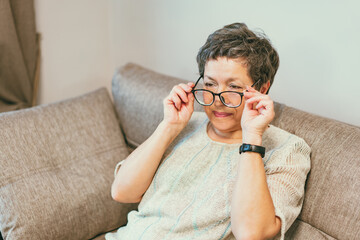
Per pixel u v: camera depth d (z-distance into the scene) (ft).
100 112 5.33
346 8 4.30
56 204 4.46
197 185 3.69
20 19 6.34
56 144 4.85
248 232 3.09
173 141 4.17
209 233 3.48
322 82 4.76
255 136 3.32
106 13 7.68
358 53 4.34
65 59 7.45
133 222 3.97
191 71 6.36
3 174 4.42
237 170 3.37
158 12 6.55
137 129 5.37
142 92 5.30
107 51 8.02
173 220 3.63
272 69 3.65
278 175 3.42
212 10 5.69
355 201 3.42
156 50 6.86
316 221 3.69
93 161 4.96
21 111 4.91
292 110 4.23
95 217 4.69
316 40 4.66
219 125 3.72
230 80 3.49
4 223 4.28
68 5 7.12
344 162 3.57
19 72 6.42
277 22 4.98
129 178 3.91
